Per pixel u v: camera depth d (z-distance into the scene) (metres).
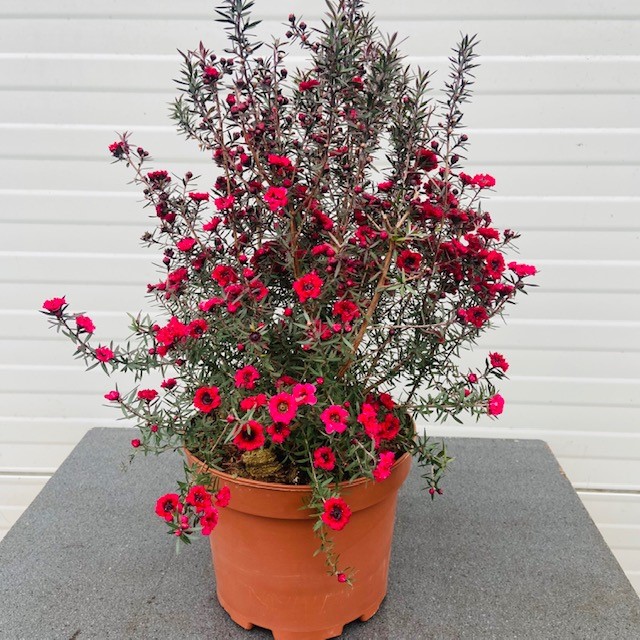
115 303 2.14
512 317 2.10
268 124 1.15
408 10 1.83
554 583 1.45
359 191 1.12
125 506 1.74
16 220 2.04
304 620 1.22
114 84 1.91
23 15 1.84
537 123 1.92
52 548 1.55
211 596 1.40
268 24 1.86
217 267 1.09
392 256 1.15
